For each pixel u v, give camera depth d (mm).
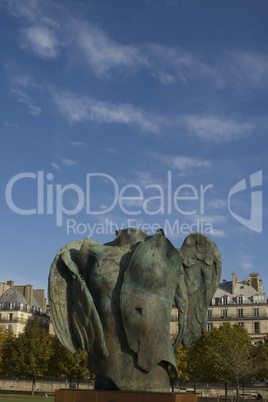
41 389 76812
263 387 71812
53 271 18125
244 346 60438
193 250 18625
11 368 74750
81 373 66688
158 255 17156
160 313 16719
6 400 47969
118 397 15602
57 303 17828
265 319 90250
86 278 18078
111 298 17000
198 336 18750
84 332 16969
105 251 17812
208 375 59969
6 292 105188
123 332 16688
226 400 58000
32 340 68750
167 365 16922
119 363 16531
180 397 15320
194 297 18734
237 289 95812
